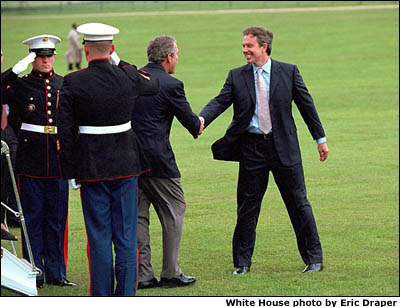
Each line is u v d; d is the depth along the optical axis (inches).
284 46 2190.0
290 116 452.4
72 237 530.6
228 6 3715.6
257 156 449.7
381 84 1483.8
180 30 2664.9
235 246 453.4
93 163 361.1
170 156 418.0
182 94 418.0
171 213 418.3
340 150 895.7
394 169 789.2
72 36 1847.9
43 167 422.0
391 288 418.3
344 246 507.2
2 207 416.8
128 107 368.2
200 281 431.2
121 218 368.2
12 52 2009.1
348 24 2667.3
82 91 357.4
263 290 413.7
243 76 452.1
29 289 367.9
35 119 426.6
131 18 3132.4
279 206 631.2
